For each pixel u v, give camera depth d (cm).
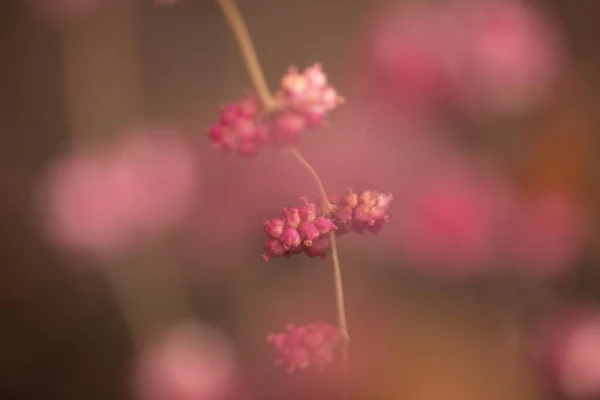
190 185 55
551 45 55
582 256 54
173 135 57
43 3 63
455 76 54
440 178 53
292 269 54
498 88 54
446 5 54
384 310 52
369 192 44
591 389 51
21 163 60
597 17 56
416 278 53
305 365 45
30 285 57
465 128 54
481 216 53
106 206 56
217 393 52
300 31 58
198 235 56
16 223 58
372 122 54
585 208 54
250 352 53
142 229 56
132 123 59
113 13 61
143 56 61
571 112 55
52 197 56
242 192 55
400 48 54
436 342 51
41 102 61
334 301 53
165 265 56
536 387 51
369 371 50
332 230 44
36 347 57
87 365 56
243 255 55
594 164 55
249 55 47
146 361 54
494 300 52
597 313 52
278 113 47
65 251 56
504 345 52
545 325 52
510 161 54
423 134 54
